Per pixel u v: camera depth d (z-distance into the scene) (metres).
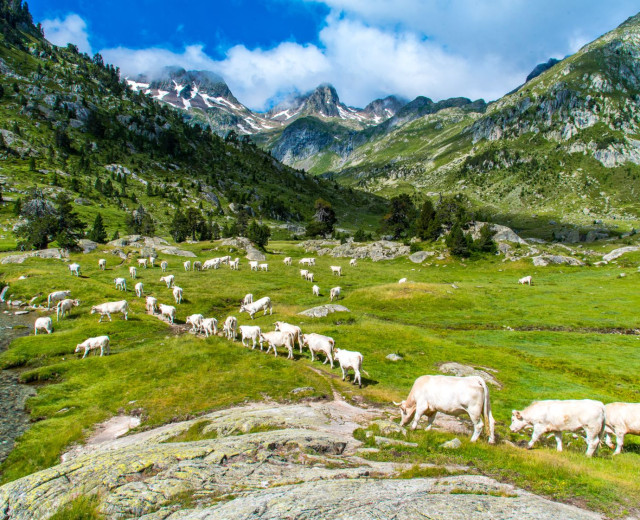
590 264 95.88
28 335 34.06
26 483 8.79
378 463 10.02
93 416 18.11
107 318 39.44
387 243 124.50
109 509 7.18
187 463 9.20
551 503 7.23
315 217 182.00
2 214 129.88
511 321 49.34
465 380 13.71
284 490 7.38
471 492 7.58
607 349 37.19
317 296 61.09
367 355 31.31
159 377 22.88
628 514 7.41
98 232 111.25
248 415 15.11
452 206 135.12
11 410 19.80
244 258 98.19
